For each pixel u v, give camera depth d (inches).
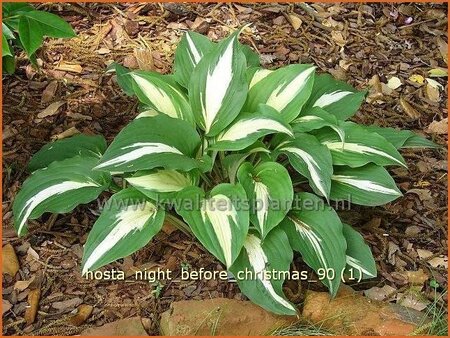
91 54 58.7
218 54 42.3
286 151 41.9
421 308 42.1
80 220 46.8
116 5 63.5
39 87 55.7
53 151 46.9
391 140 45.8
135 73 43.3
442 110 57.4
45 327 40.0
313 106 46.0
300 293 42.3
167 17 62.8
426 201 49.7
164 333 39.8
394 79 59.8
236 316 39.6
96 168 36.7
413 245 46.4
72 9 62.5
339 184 43.0
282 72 44.0
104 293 42.4
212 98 41.9
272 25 63.4
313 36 62.9
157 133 39.2
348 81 59.1
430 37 64.4
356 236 42.5
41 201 42.0
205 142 42.1
